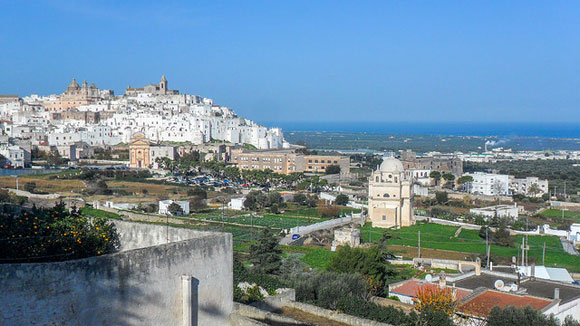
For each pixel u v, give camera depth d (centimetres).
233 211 18512
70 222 3747
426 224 17488
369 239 14762
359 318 4866
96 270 2878
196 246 3438
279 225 16212
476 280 8300
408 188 17175
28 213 3841
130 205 17238
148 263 3138
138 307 3088
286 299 5275
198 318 3453
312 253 12394
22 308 2608
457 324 6012
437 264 10931
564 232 15875
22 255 3262
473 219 17912
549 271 9844
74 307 2789
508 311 5850
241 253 11875
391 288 8006
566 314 6875
